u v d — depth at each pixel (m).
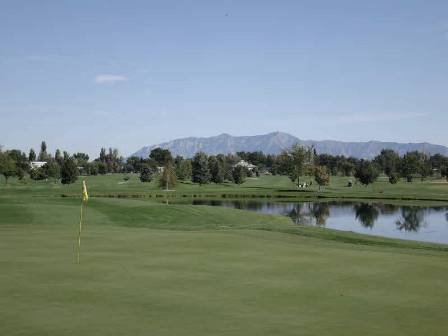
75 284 14.51
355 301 13.12
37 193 97.19
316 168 133.50
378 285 15.07
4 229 30.03
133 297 13.10
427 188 133.88
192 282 15.04
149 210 49.81
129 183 157.25
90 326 10.59
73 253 20.17
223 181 165.12
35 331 10.21
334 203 92.00
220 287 14.44
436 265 18.48
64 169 133.25
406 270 17.47
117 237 25.80
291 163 145.75
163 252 20.70
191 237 26.06
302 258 19.72
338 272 16.97
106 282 14.84
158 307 12.16
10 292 13.48
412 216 68.81
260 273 16.59
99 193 102.25
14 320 10.98
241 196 105.75
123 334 10.07
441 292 14.23
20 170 149.75
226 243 23.77
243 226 37.03
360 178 142.25
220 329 10.52
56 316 11.30
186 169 161.25
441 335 10.43
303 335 10.25
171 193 108.56
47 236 25.95
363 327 10.88
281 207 83.56
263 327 10.73
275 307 12.38
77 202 54.16
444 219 64.81
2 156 130.50
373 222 61.69
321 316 11.69
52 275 15.75
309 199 100.44
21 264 17.59
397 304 12.89
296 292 14.01
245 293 13.77
